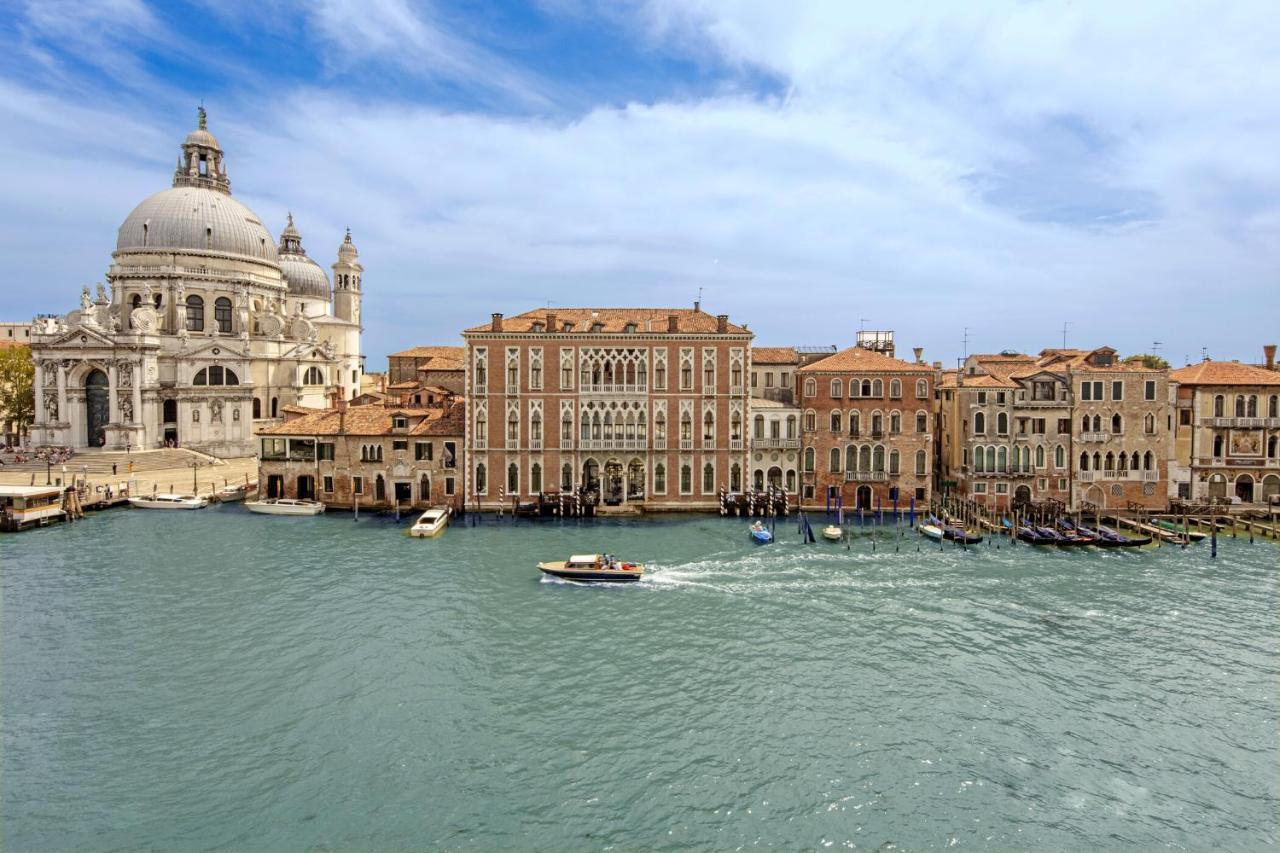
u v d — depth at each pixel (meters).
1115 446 57.47
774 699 26.52
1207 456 57.12
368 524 54.81
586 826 19.55
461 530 52.78
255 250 92.50
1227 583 40.38
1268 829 19.62
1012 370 64.50
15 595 37.53
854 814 20.12
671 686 27.52
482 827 19.45
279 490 61.84
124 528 53.25
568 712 25.52
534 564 43.72
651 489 58.94
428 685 27.44
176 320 84.69
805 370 59.31
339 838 18.97
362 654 30.20
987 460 57.56
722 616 34.91
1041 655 30.45
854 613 35.34
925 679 28.20
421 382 73.50
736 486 59.38
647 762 22.48
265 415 88.94
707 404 58.81
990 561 44.97
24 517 52.22
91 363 78.50
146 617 34.41
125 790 20.91
